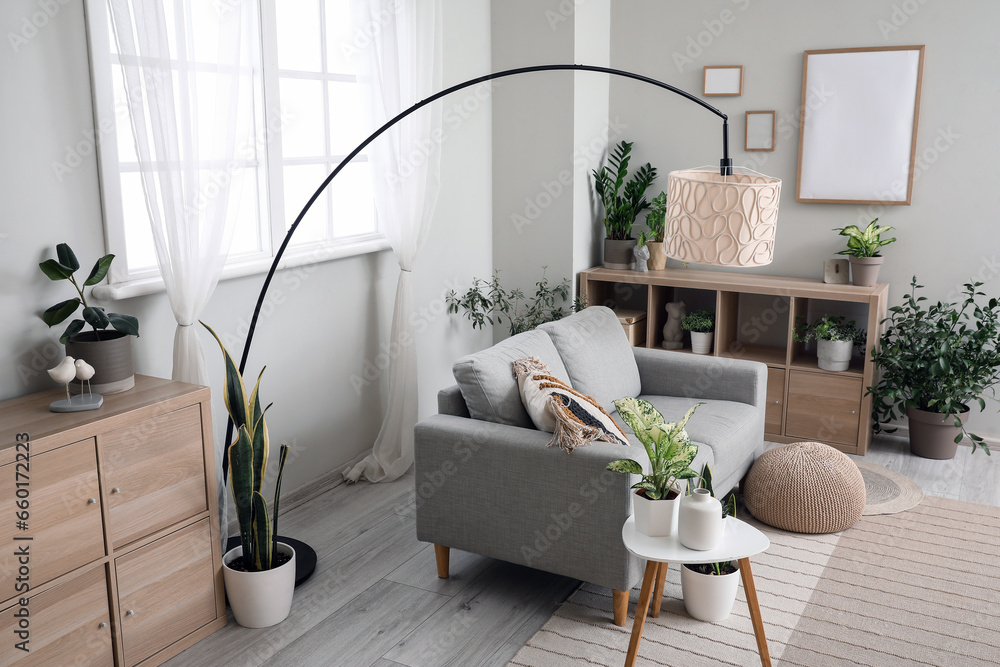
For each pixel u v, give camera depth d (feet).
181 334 9.12
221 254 9.47
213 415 10.30
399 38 12.00
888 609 8.98
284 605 8.87
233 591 8.66
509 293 15.90
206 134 9.56
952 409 12.85
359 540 10.80
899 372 13.25
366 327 12.80
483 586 9.62
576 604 9.18
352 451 12.87
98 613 7.47
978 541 10.55
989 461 13.32
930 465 13.17
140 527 7.75
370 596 9.40
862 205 14.25
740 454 11.03
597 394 11.38
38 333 8.24
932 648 8.28
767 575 9.75
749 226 7.38
